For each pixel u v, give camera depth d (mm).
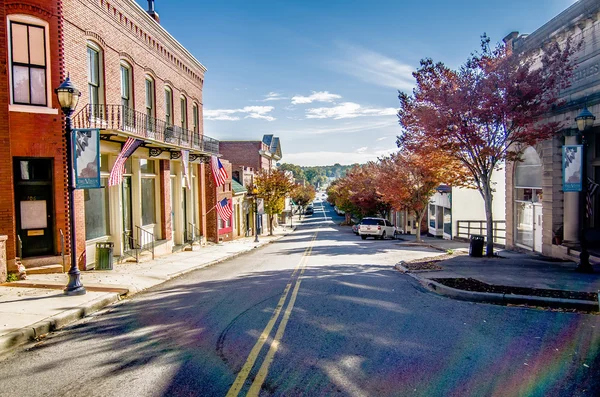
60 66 12961
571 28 15492
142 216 19156
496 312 8227
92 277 12844
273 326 7324
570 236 16453
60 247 13242
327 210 141875
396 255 20344
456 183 19406
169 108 22719
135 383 5102
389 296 9758
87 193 14898
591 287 9883
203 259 19234
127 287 11320
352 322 7520
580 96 15141
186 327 7473
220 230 31594
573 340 6375
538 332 6832
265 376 5191
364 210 49281
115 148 15938
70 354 6277
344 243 30797
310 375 5207
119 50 16812
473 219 34312
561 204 17016
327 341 6484
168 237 21266
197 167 27109
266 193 46125
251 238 40844
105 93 15719
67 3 13312
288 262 17797
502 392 4707
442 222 39750
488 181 16500
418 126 16859
